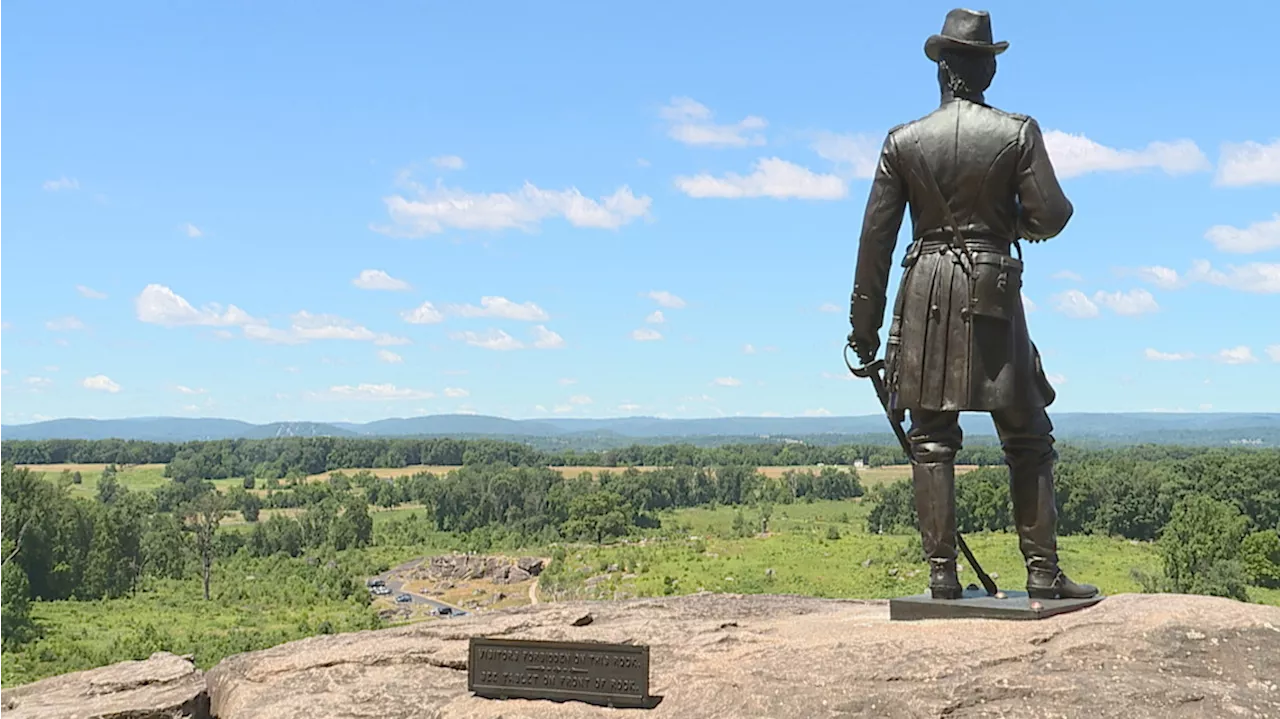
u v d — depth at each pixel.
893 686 7.06
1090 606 8.52
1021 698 6.83
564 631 9.23
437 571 126.25
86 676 9.32
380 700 8.07
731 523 158.75
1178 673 7.14
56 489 109.94
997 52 9.05
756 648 8.12
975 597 8.96
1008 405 8.73
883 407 9.50
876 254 9.20
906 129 9.08
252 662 9.21
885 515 132.00
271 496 184.25
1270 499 85.62
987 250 8.80
